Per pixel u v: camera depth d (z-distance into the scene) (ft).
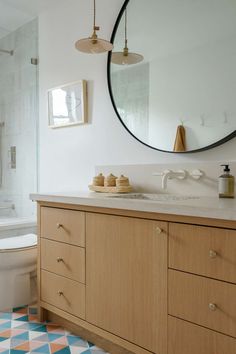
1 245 6.51
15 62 9.34
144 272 4.22
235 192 4.87
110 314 4.67
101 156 7.06
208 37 5.25
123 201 4.36
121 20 6.54
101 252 4.80
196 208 3.57
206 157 5.33
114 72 6.67
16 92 9.32
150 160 6.14
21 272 6.66
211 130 5.20
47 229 5.80
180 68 5.62
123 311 4.49
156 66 5.98
